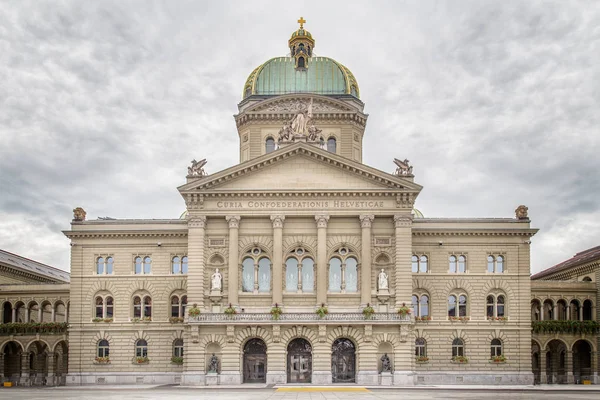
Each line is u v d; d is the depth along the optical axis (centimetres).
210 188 7550
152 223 8306
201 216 7544
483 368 7994
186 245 8275
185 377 7188
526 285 8169
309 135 7800
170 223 8300
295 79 9175
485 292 8169
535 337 8362
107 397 5303
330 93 9106
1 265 9162
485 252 8238
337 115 8825
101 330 8138
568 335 8419
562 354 8988
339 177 7562
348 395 5628
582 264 9012
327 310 7244
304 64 9300
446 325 8075
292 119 8194
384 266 7531
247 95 9281
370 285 7406
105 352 8150
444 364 8006
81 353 8100
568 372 8394
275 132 8862
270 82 9194
